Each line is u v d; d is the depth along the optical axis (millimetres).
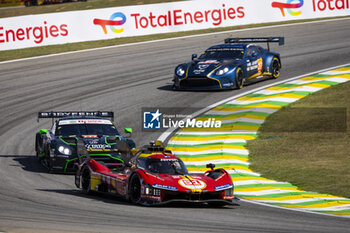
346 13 120875
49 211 31859
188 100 71812
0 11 168625
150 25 110062
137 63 92250
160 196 33938
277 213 33938
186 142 57219
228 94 73750
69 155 47594
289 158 50219
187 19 112188
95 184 39219
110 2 150250
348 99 67625
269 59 80125
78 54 99625
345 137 55438
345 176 43688
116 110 68562
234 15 115375
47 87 80562
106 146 47438
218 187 35000
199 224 29406
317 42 100688
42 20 104062
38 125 64938
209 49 78938
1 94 78062
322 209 35781
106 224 28453
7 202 34344
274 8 117375
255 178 45219
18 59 97812
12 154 55250
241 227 28922
